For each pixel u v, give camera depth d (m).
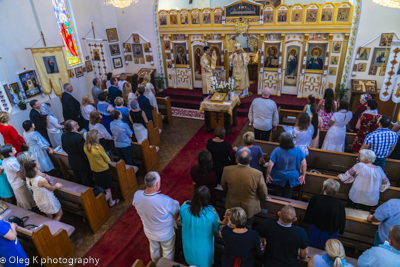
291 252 2.89
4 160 4.82
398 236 2.50
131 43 11.70
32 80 8.60
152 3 10.62
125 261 4.40
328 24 8.94
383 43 8.43
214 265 4.12
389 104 8.65
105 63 11.62
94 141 4.85
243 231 2.91
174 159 7.29
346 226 3.92
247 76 10.26
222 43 10.48
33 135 5.73
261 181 3.62
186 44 10.99
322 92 9.91
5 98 7.83
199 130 8.94
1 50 7.65
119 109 6.86
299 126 5.03
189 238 3.25
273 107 6.07
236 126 9.07
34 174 4.39
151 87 8.36
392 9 7.97
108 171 5.20
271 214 4.37
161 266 3.33
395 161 4.91
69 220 5.27
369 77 9.04
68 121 5.02
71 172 6.16
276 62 10.20
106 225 5.12
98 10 10.97
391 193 4.28
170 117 9.42
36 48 8.27
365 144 4.62
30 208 5.16
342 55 9.19
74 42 10.30
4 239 3.59
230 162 4.60
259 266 3.72
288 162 4.17
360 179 4.03
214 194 4.08
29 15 8.37
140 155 6.42
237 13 9.85
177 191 6.02
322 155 5.32
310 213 3.44
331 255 2.58
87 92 11.15
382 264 2.56
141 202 3.38
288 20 9.37
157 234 3.52
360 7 8.29
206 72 10.27
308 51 9.58
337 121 5.60
